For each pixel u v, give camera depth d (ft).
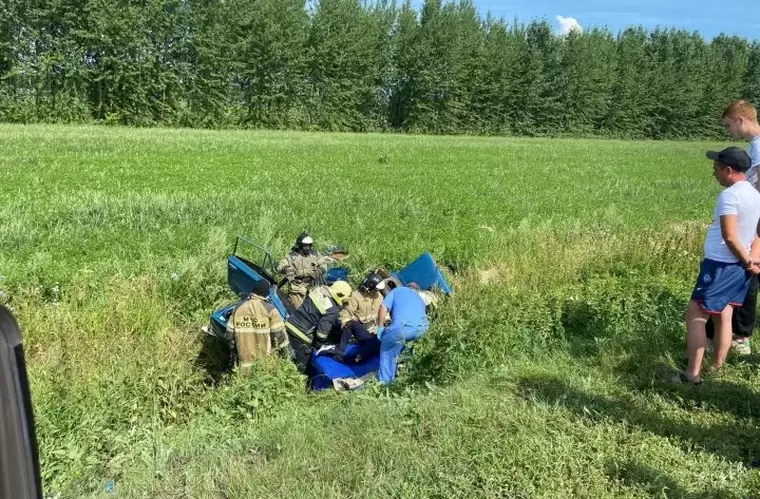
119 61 175.83
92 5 171.53
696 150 180.65
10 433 5.56
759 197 18.94
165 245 34.27
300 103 225.76
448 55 251.80
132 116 181.88
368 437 15.99
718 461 15.15
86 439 16.57
